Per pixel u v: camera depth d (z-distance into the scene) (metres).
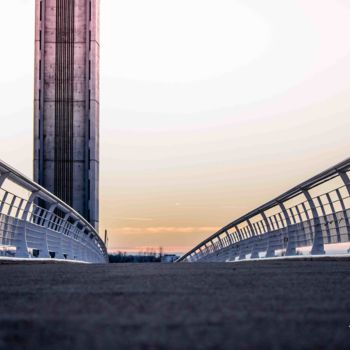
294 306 4.84
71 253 34.50
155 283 7.53
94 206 82.50
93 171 83.12
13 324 3.93
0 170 17.47
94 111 84.00
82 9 85.44
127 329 3.63
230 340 3.19
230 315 4.27
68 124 84.38
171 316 4.23
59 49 85.19
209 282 7.64
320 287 6.78
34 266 15.00
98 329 3.64
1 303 5.30
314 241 19.45
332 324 3.81
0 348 3.05
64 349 2.98
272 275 9.20
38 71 84.69
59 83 84.88
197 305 4.95
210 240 54.69
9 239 20.05
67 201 83.25
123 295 5.92
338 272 10.05
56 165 83.81
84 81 84.81
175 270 11.14
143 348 2.96
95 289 6.69
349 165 15.66
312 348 2.94
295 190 20.39
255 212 28.36
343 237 16.98
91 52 84.94
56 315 4.35
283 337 3.29
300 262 16.39
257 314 4.33
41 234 24.77
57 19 85.44
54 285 7.42
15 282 8.18
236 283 7.45
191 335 3.38
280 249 24.94
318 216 19.47
